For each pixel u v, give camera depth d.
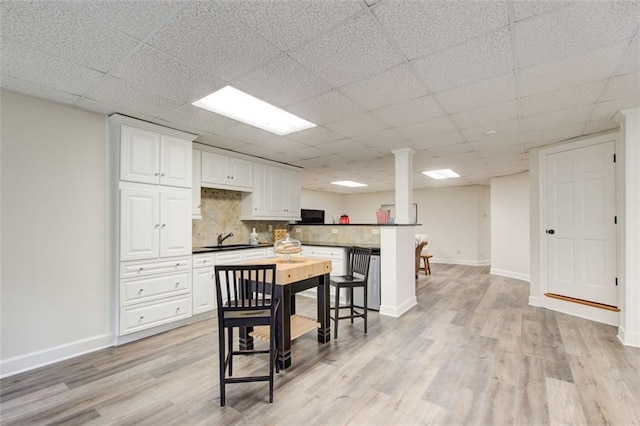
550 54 1.86
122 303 2.86
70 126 2.68
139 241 2.99
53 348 2.53
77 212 2.71
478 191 8.24
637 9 1.45
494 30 1.63
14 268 2.37
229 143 3.94
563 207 3.87
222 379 1.93
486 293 4.98
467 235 8.33
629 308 2.82
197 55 1.88
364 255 3.32
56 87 2.30
